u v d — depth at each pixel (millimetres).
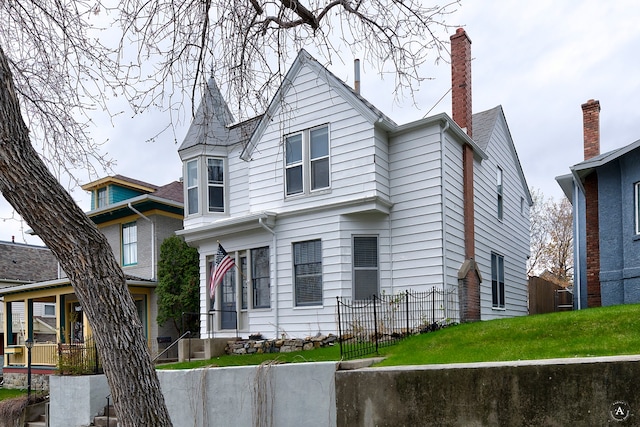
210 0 5555
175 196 19062
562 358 5430
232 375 7805
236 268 13734
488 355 6504
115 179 19469
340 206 11859
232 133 15328
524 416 5207
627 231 11422
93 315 3484
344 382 6523
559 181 16422
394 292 11664
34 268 25859
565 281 32344
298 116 12727
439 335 8266
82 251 3459
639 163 11156
